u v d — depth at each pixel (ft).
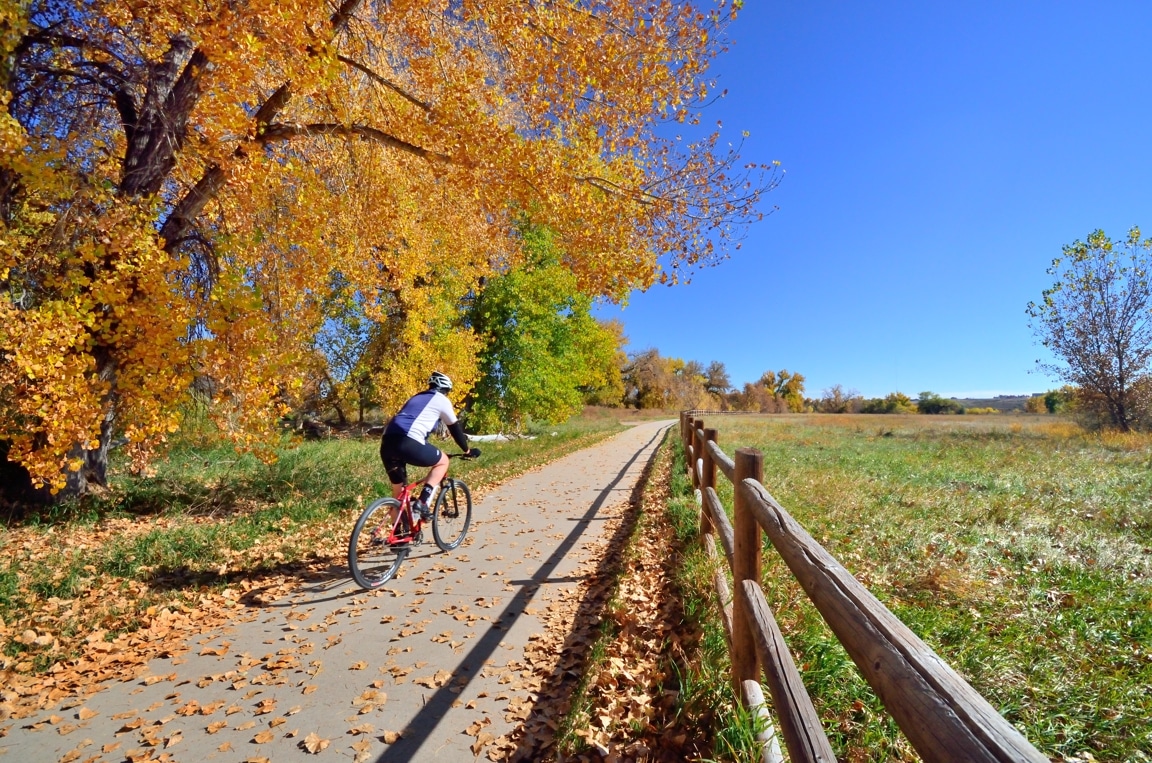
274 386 24.31
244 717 10.11
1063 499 25.17
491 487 35.65
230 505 27.09
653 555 19.30
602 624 13.39
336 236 32.17
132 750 9.20
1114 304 65.26
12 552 19.10
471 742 9.32
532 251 73.97
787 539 7.07
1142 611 12.39
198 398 30.01
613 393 210.59
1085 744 8.25
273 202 27.45
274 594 16.30
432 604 15.44
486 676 11.46
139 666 12.09
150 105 23.57
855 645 4.88
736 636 9.32
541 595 16.10
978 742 3.04
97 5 21.36
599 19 24.85
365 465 39.40
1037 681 9.60
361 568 18.28
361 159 31.99
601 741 9.12
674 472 36.73
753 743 7.72
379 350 65.87
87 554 19.11
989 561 16.52
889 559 16.71
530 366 76.64
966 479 31.48
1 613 14.23
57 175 18.89
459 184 28.07
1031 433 74.43
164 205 25.03
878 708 8.46
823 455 45.60
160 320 21.40
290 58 19.98
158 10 19.72
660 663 11.52
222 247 24.84
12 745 9.38
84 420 20.45
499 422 80.02
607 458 54.39
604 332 101.81
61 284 20.06
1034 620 12.07
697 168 27.63
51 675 11.76
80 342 20.12
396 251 45.80
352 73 28.43
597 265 29.32
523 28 23.82
